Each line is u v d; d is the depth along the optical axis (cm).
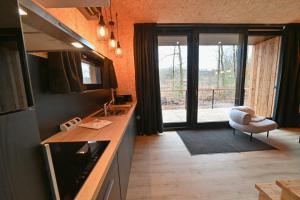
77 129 156
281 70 371
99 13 182
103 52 305
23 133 40
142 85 350
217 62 405
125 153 176
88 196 65
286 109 383
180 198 173
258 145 295
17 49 39
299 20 335
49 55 130
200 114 458
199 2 248
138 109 357
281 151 271
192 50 364
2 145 34
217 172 217
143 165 238
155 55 342
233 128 358
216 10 279
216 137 339
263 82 431
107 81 271
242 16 308
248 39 383
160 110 361
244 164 235
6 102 36
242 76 380
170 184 195
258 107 443
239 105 392
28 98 41
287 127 388
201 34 368
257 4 260
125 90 362
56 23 64
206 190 184
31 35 77
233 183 194
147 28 332
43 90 128
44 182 46
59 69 132
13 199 36
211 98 448
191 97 384
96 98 253
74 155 102
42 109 126
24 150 40
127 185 188
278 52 390
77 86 147
